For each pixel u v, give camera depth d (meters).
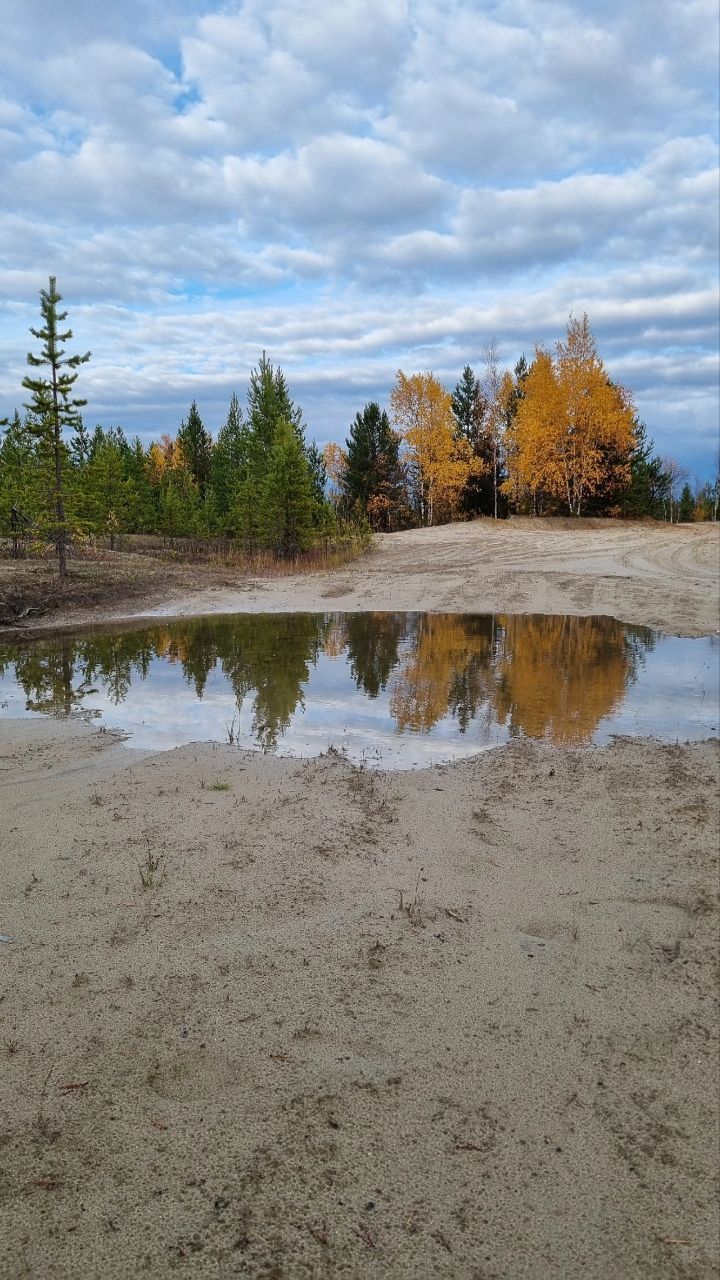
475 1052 2.39
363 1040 2.44
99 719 6.80
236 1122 2.09
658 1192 1.89
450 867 3.73
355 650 10.52
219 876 3.59
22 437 23.94
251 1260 1.69
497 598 15.65
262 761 5.53
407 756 5.70
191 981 2.74
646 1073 2.31
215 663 9.58
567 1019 2.56
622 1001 2.66
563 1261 1.71
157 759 5.55
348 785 4.97
